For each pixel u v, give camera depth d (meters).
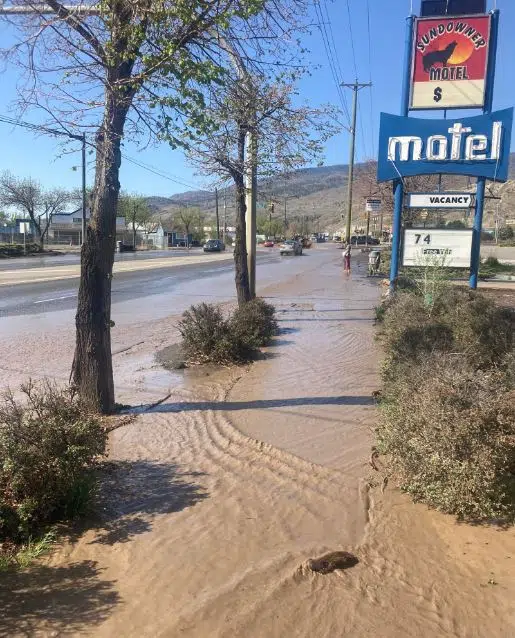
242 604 2.94
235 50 6.10
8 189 63.94
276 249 79.12
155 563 3.35
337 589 3.07
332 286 23.67
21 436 3.87
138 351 10.23
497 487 3.68
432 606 2.93
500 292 18.81
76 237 92.38
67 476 3.85
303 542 3.57
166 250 74.25
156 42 5.03
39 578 3.21
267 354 9.68
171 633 2.73
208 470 4.74
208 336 9.20
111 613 2.89
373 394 6.83
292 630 2.76
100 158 5.86
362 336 11.25
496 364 6.49
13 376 8.27
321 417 6.08
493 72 12.98
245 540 3.60
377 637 2.71
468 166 12.94
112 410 6.37
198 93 5.02
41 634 2.73
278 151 10.07
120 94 5.33
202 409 6.53
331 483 4.43
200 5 4.79
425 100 13.28
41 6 5.53
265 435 5.57
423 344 7.08
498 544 3.45
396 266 13.76
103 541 3.62
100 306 6.14
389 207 37.34
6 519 3.64
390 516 3.87
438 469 3.73
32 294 19.53
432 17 13.01
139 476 4.62
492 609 2.90
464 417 3.73
